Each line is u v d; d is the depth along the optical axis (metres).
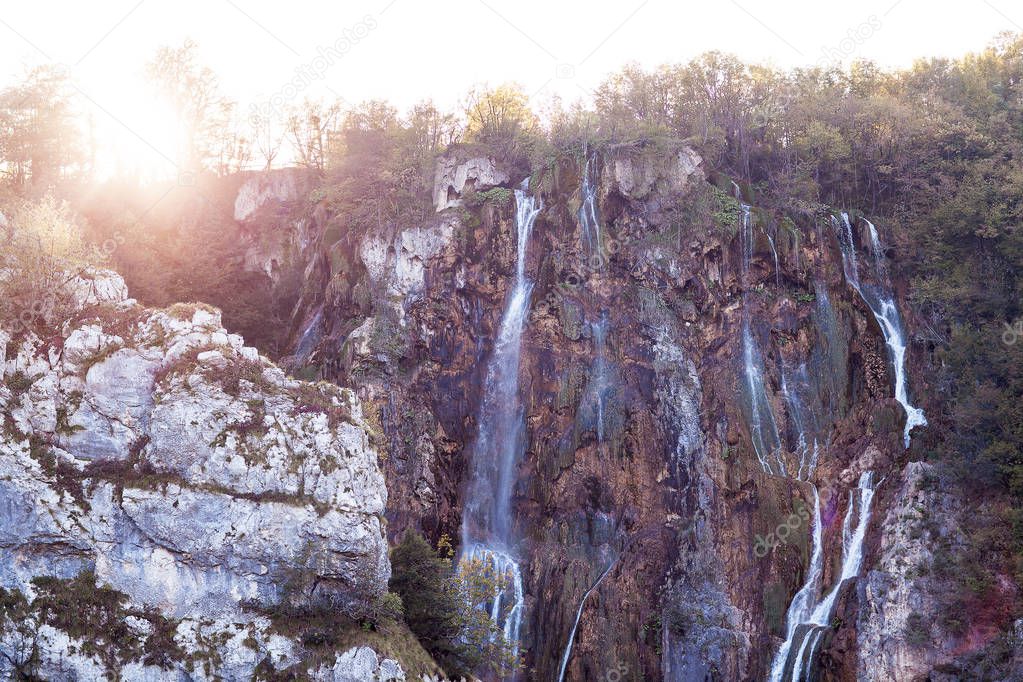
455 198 92.81
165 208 102.62
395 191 92.69
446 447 86.88
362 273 91.12
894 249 95.94
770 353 89.06
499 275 90.75
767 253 90.50
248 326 94.62
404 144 96.38
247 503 63.66
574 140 93.88
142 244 95.25
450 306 89.62
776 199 94.06
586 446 86.12
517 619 82.44
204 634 62.41
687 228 90.44
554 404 87.38
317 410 65.62
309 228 98.56
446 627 68.31
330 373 88.38
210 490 63.59
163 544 63.38
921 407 89.50
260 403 65.12
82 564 63.84
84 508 64.12
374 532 65.00
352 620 63.62
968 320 91.81
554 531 84.88
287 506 63.84
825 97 106.12
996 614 78.38
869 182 100.88
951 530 81.75
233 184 106.50
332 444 65.31
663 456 85.50
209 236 101.38
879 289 94.38
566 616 82.06
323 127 108.50
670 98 103.44
